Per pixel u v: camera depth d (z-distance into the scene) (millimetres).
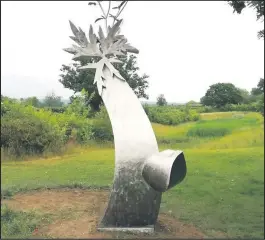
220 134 20812
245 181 11234
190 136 20547
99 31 7344
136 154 6430
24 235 6367
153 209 6453
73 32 7297
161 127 22266
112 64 7418
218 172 12406
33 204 8148
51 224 6855
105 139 18516
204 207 8703
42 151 15609
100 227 6500
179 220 7645
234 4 11258
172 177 6254
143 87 22344
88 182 10727
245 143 18453
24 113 16734
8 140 15211
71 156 15547
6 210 7535
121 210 6430
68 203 8258
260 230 7289
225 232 7137
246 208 8719
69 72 22969
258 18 10766
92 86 22078
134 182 6383
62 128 16969
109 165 13484
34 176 11703
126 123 6621
